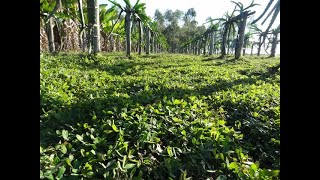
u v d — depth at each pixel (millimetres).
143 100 3570
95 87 4301
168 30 53969
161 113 2984
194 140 2389
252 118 3301
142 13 16156
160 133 2561
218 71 7922
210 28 26688
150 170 2035
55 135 2311
